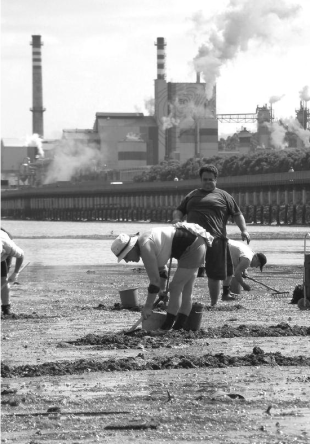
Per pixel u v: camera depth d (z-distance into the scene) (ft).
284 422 58.18
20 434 56.29
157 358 81.10
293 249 382.83
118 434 56.03
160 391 67.67
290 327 101.65
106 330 103.71
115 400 64.75
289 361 79.30
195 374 74.18
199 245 94.84
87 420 59.26
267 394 66.03
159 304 102.94
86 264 285.64
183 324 98.07
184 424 58.03
